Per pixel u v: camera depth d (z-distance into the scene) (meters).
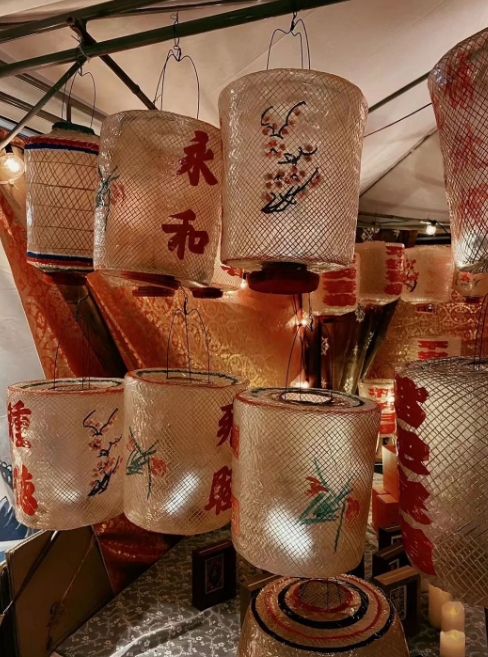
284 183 0.76
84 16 1.06
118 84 1.38
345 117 0.78
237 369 2.57
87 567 1.60
